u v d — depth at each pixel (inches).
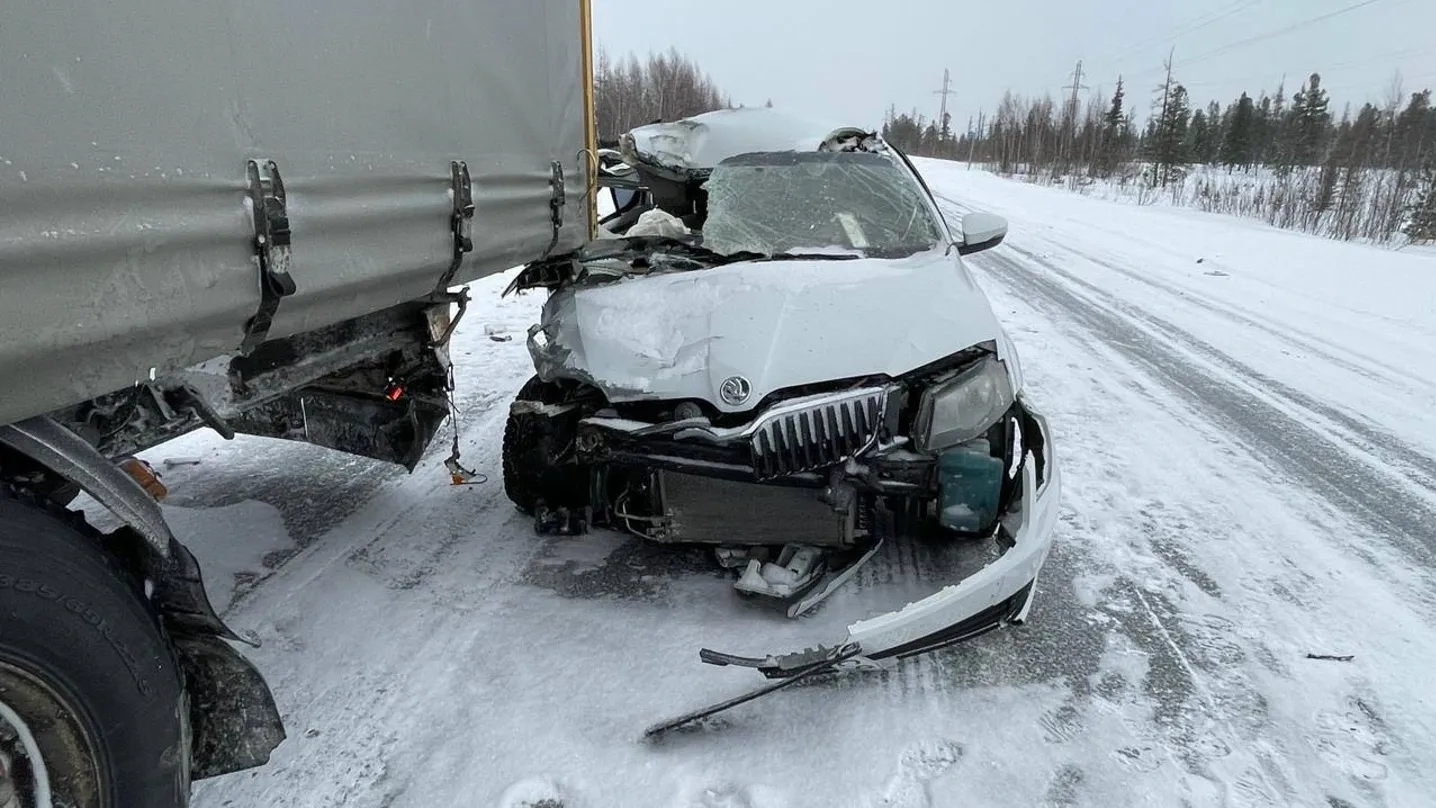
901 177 186.7
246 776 89.2
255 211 72.6
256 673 77.0
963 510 119.9
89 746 62.1
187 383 82.0
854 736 96.4
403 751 93.5
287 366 97.6
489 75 110.8
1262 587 133.1
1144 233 734.5
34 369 55.9
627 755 93.0
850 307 125.8
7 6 51.5
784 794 87.1
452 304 128.9
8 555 57.8
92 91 57.6
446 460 171.2
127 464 88.6
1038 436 126.0
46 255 55.2
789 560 125.3
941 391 118.4
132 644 64.9
